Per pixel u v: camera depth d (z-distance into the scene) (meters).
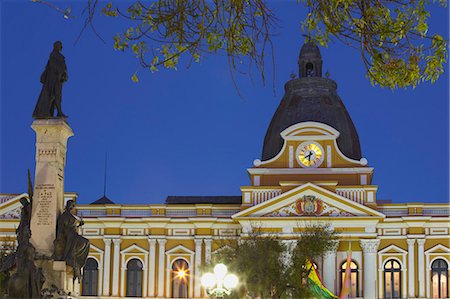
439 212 80.62
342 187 80.06
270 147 87.06
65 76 34.53
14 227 80.88
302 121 86.31
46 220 32.66
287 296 69.12
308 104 87.44
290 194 79.19
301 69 90.12
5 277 31.53
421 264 79.56
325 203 79.31
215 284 37.50
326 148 82.00
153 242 82.56
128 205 83.38
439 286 79.38
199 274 81.38
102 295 81.62
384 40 16.59
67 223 32.53
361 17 16.38
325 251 72.94
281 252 72.56
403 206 80.81
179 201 89.94
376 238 78.88
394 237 80.44
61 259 31.95
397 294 79.50
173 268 82.38
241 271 68.06
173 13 16.59
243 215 79.50
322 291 73.19
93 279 82.50
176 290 81.81
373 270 78.44
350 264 77.62
